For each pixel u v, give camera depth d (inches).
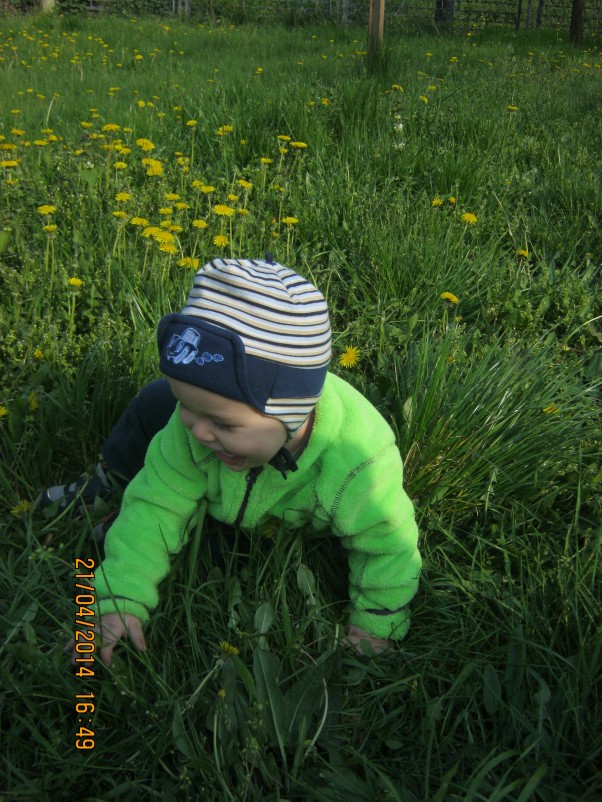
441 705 64.1
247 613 69.1
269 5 607.2
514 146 199.9
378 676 67.3
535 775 52.8
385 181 163.8
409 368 99.6
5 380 94.4
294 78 268.4
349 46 420.5
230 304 54.0
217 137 183.0
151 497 68.1
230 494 67.9
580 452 85.4
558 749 61.6
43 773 58.2
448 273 125.6
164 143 184.9
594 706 65.2
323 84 245.9
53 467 88.9
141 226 125.8
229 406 54.8
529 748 57.0
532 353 105.6
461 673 64.3
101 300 111.3
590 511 85.8
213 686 65.3
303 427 64.0
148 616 67.2
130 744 61.3
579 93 284.0
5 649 65.3
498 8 716.7
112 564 67.2
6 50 360.8
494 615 71.7
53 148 173.6
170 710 62.0
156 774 59.9
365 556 69.4
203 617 70.5
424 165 175.0
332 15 581.0
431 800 55.8
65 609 68.3
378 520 66.2
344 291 126.5
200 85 256.4
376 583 68.3
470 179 165.2
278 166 161.6
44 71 304.0
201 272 56.0
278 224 133.9
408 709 65.8
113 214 124.8
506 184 169.9
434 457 85.6
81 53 364.2
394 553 67.9
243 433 56.7
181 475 67.7
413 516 70.1
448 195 159.5
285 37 457.4
